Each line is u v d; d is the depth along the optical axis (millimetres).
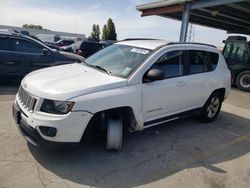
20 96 3912
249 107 8070
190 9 11688
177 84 4648
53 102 3318
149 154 4133
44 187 3061
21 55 7746
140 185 3291
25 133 3598
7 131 4434
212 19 16203
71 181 3230
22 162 3521
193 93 5105
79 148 4047
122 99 3709
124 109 3963
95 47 17172
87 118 3408
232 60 11719
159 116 4504
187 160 4078
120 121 3924
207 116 5867
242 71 11375
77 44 17938
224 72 5973
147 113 4234
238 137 5309
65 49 20125
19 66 7793
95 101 3449
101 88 3602
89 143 4230
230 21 16688
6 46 7613
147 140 4664
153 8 13266
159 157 4070
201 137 5086
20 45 7801
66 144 3381
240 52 11477
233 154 4492
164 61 4465
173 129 5359
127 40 5305
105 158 3848
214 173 3779
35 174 3289
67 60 8383
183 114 5074
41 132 3316
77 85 3553
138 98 3941
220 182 3566
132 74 3977
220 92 6031
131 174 3514
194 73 5133
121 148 4230
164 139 4789
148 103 4168
